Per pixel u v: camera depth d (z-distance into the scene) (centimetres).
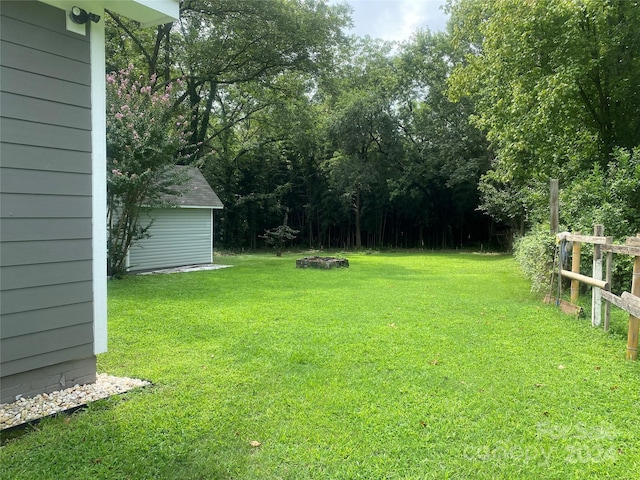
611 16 801
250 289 798
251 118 2098
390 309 610
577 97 879
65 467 217
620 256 637
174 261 1227
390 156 2161
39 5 283
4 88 266
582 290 715
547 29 843
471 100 1764
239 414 275
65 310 305
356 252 2003
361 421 265
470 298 703
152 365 370
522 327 503
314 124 2088
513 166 995
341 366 366
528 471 213
